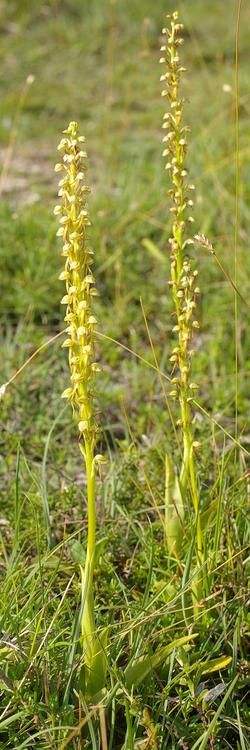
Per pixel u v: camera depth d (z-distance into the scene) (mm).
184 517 771
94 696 660
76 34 2775
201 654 716
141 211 1477
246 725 691
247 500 812
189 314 708
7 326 1226
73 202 607
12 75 2482
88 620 653
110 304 1286
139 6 2912
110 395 1068
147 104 2273
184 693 697
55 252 1364
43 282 1293
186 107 1998
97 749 650
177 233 724
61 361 1135
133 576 803
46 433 1010
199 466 886
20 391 1046
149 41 2727
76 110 2223
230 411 1051
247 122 1900
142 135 2020
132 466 905
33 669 676
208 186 1533
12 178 1790
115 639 687
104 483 876
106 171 1729
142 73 2508
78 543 794
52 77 2488
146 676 684
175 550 770
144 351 1175
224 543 785
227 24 2906
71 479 904
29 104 2244
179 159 721
